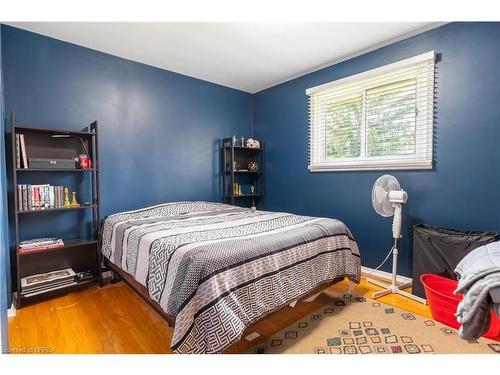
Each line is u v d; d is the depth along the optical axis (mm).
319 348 1610
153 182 3188
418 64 2447
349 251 2244
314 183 3414
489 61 2078
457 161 2260
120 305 2197
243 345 1641
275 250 1688
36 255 2438
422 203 2480
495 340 1657
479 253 1253
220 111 3838
